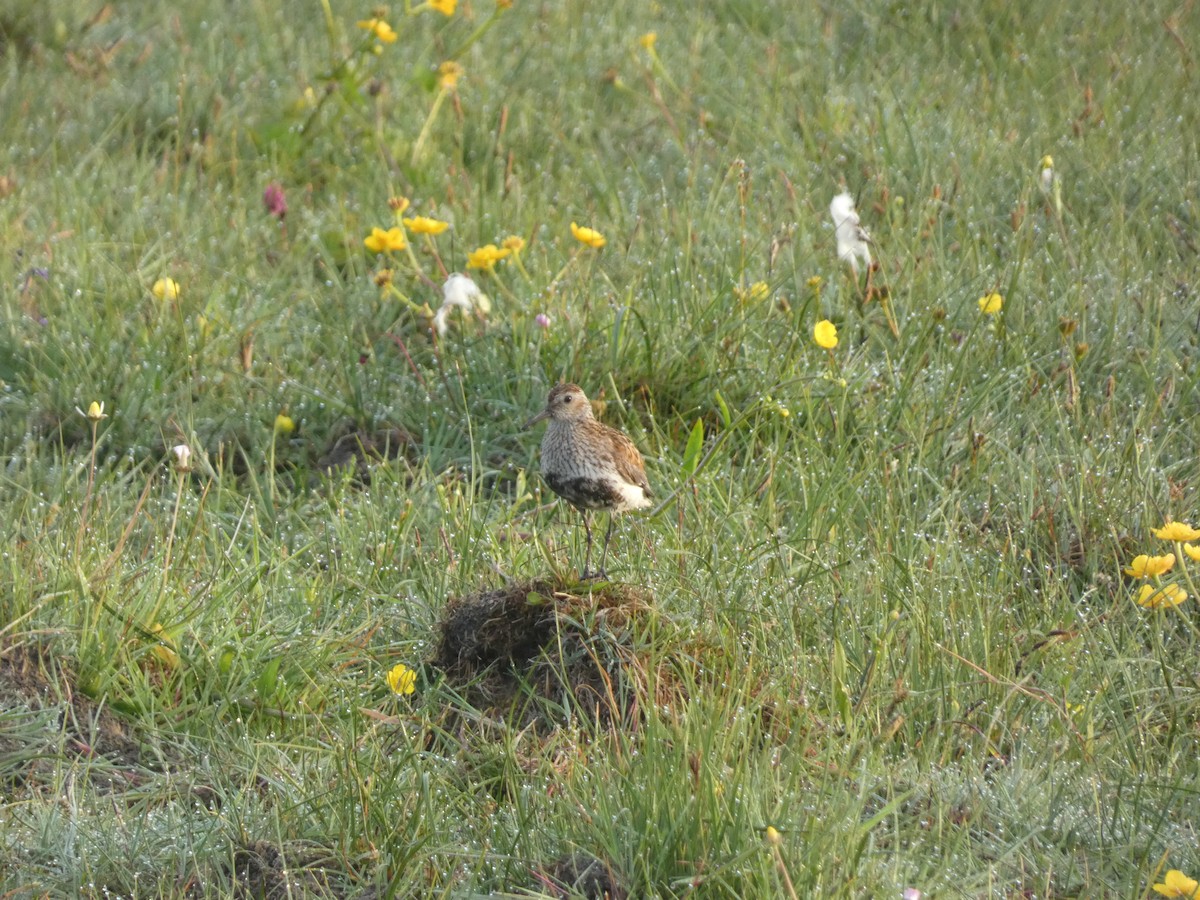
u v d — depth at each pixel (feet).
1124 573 33.12
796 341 39.88
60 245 45.06
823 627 30.68
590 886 23.73
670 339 40.01
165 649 30.04
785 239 44.65
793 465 36.35
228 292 43.47
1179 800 25.66
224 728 28.84
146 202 48.49
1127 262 43.01
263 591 31.76
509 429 38.96
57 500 34.40
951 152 49.42
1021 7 60.75
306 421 40.01
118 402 39.34
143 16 63.05
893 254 44.65
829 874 22.70
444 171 51.60
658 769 24.80
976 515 35.27
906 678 28.91
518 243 42.45
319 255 46.78
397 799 25.95
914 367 38.70
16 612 29.43
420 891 24.09
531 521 34.76
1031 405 38.11
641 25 63.10
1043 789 25.98
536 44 61.52
